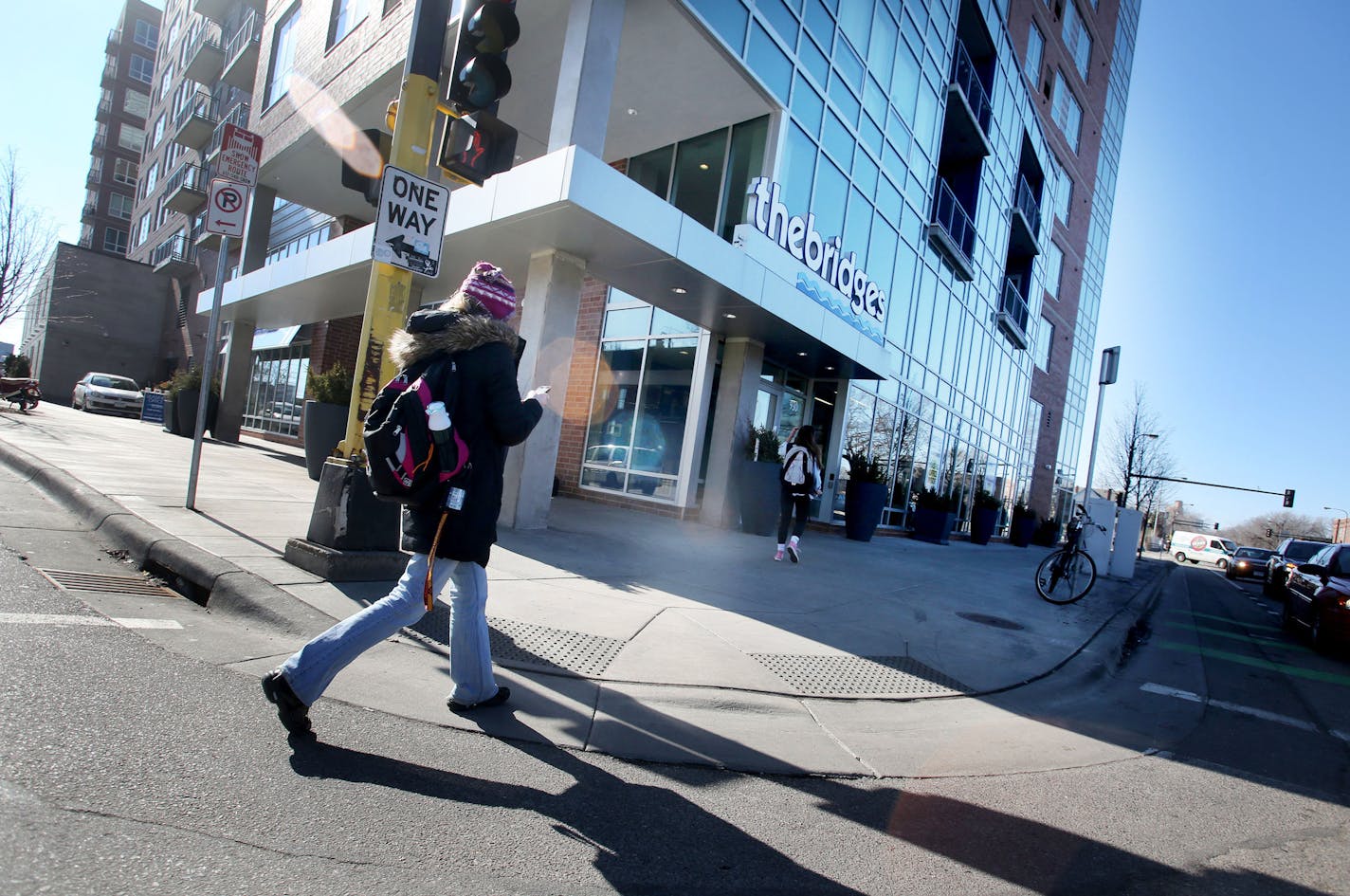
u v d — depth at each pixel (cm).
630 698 375
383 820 233
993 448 2464
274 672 273
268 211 1606
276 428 2242
